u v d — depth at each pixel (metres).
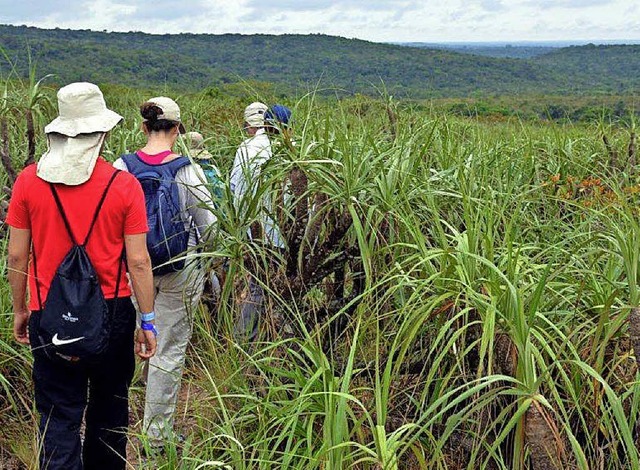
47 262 3.08
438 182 4.03
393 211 3.43
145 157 3.79
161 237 3.66
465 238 2.98
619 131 6.44
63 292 3.00
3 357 4.12
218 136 5.08
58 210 3.04
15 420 3.94
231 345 3.66
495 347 2.91
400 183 3.61
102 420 3.40
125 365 3.36
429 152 4.43
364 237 3.36
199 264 3.81
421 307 2.82
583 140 6.05
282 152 3.78
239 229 3.61
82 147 3.06
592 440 2.99
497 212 3.56
